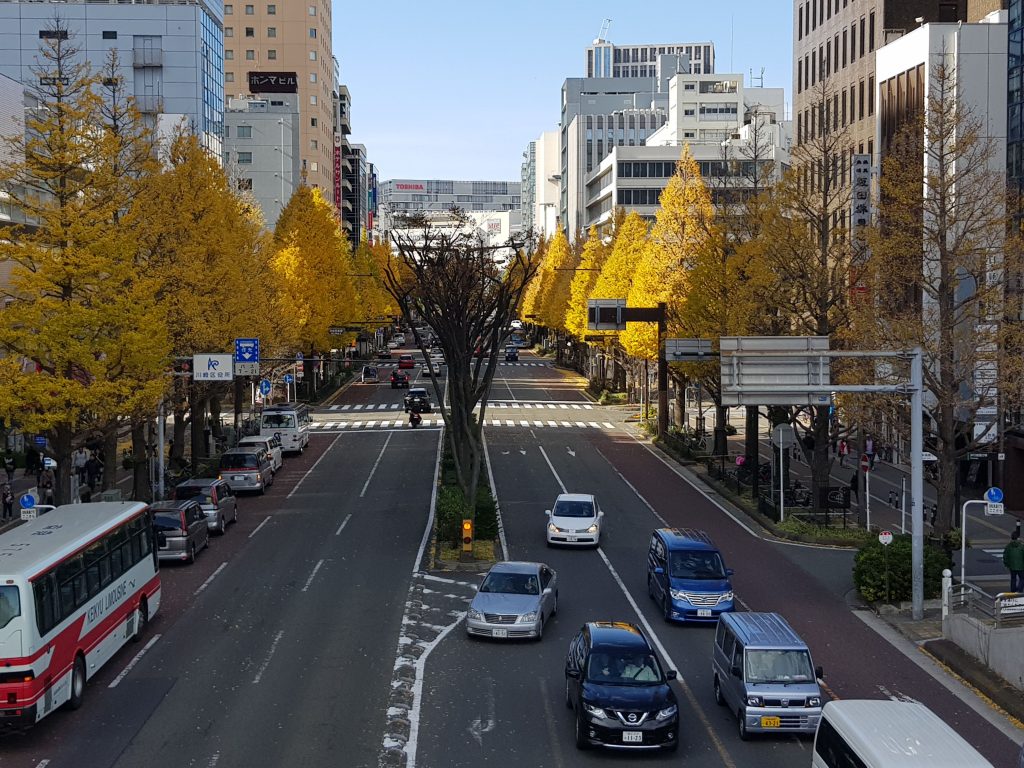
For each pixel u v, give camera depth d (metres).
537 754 15.19
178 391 38.97
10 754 15.06
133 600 20.53
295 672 18.97
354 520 34.59
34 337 28.48
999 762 14.81
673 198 49.88
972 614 20.00
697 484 41.84
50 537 18.02
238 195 66.69
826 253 33.03
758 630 16.95
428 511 36.06
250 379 61.44
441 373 98.94
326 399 77.25
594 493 39.75
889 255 27.95
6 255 28.73
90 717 16.66
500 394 80.94
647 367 61.59
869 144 50.84
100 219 29.34
